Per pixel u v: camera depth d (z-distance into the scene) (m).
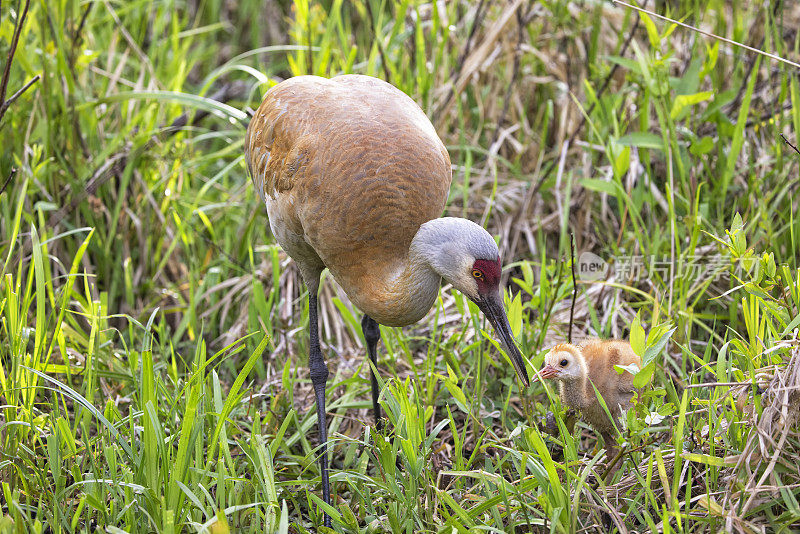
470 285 8.19
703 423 7.79
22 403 8.55
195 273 12.22
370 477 8.49
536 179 12.35
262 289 10.36
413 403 8.92
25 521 7.09
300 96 9.25
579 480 7.01
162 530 6.94
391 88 9.60
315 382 9.21
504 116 13.05
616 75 13.26
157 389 8.49
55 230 11.81
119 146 12.46
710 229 10.73
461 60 13.02
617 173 10.68
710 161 11.90
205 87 12.63
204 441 8.37
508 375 9.62
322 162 8.53
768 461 6.75
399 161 8.45
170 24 16.28
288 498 8.41
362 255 8.57
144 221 12.34
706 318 10.12
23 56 11.47
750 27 13.42
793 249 9.55
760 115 12.09
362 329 9.81
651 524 6.73
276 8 17.98
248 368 7.40
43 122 11.74
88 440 7.89
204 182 14.15
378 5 14.69
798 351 6.89
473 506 7.77
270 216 9.45
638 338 7.18
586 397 8.40
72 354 10.11
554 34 13.57
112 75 13.06
